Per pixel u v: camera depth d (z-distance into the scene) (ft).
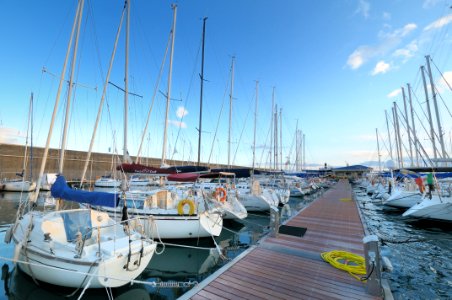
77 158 100.83
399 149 83.30
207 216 27.96
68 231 18.20
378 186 81.00
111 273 15.15
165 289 17.63
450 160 39.63
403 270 21.17
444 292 17.30
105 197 17.25
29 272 16.67
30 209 21.03
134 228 20.72
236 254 24.67
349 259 19.07
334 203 56.34
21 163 84.58
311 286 14.82
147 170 27.43
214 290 14.23
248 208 47.44
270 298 13.47
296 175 92.99
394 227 39.19
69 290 15.84
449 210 35.70
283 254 20.40
